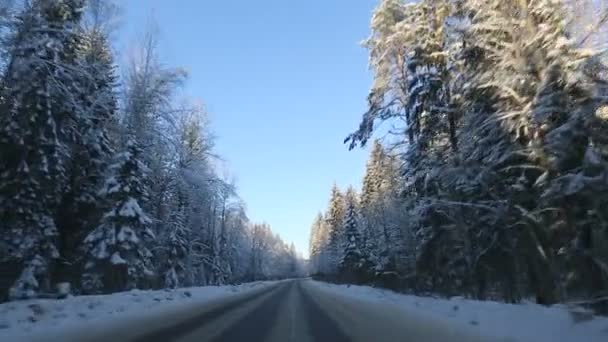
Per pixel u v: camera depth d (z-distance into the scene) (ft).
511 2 60.18
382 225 163.94
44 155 75.66
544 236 58.08
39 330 39.14
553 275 55.93
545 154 54.13
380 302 81.35
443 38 78.54
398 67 87.66
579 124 50.67
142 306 65.67
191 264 158.61
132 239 93.71
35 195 74.49
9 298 62.03
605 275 49.88
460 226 73.87
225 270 237.86
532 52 57.16
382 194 155.53
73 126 84.84
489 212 69.67
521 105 58.44
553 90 54.34
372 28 90.17
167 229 138.82
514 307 48.26
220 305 79.05
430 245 87.20
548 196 52.13
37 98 75.10
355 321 52.03
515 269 71.46
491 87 63.46
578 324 35.27
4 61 75.92
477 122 67.77
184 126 136.67
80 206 88.33
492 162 65.05
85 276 92.02
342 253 248.52
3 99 76.02
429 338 36.37
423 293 91.45
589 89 52.26
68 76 80.18
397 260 128.77
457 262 83.76
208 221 196.44
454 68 76.95
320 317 57.41
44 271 75.05
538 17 57.16
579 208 51.65
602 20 54.34
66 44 84.07
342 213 322.55
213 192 152.56
